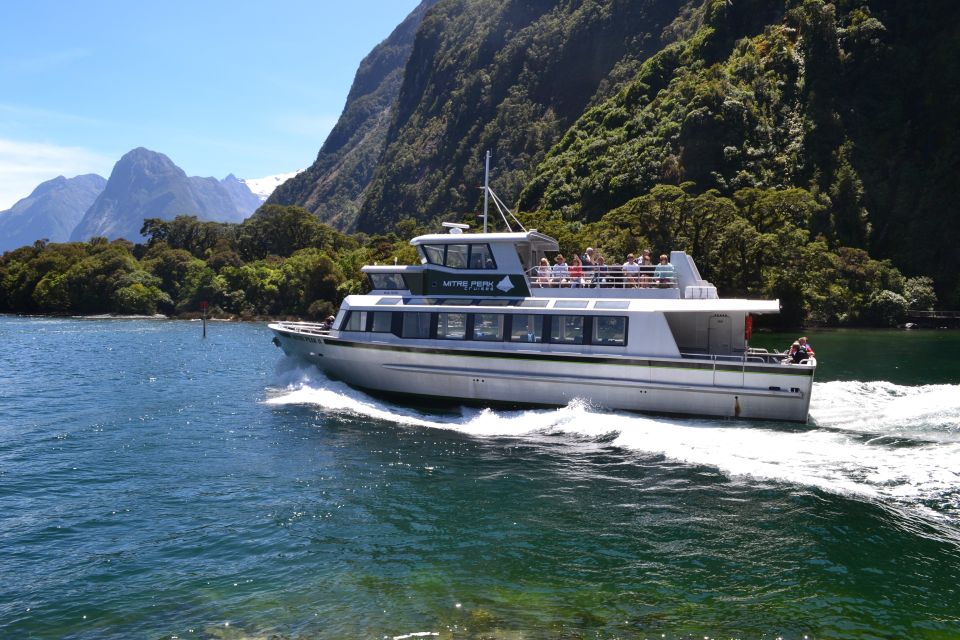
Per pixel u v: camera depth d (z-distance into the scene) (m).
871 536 12.52
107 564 11.84
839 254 98.06
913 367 39.75
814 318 87.38
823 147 114.06
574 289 23.53
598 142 138.50
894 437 19.17
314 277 110.44
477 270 24.62
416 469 17.25
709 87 118.81
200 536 13.03
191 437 21.20
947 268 104.44
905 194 110.19
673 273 23.08
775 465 16.86
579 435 20.50
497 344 23.64
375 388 25.86
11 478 16.97
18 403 28.12
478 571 11.38
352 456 18.52
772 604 10.13
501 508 14.34
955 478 15.70
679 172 112.31
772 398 20.41
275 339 30.25
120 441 20.88
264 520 13.81
